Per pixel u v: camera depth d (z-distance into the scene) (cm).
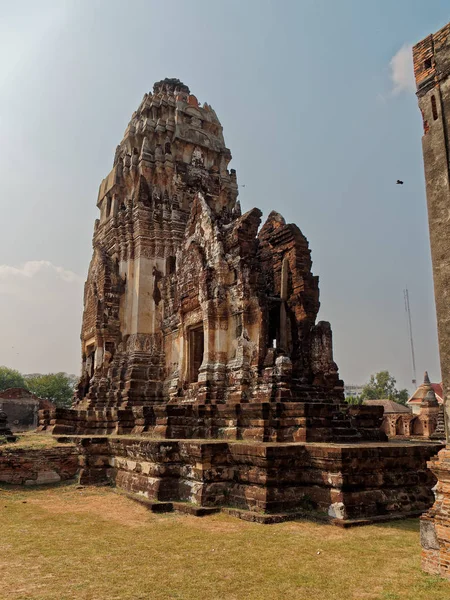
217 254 2084
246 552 925
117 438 1777
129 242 2838
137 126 3106
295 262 2128
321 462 1242
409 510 1244
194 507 1295
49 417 2598
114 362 2706
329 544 974
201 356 2342
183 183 2942
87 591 730
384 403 5772
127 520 1223
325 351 2008
